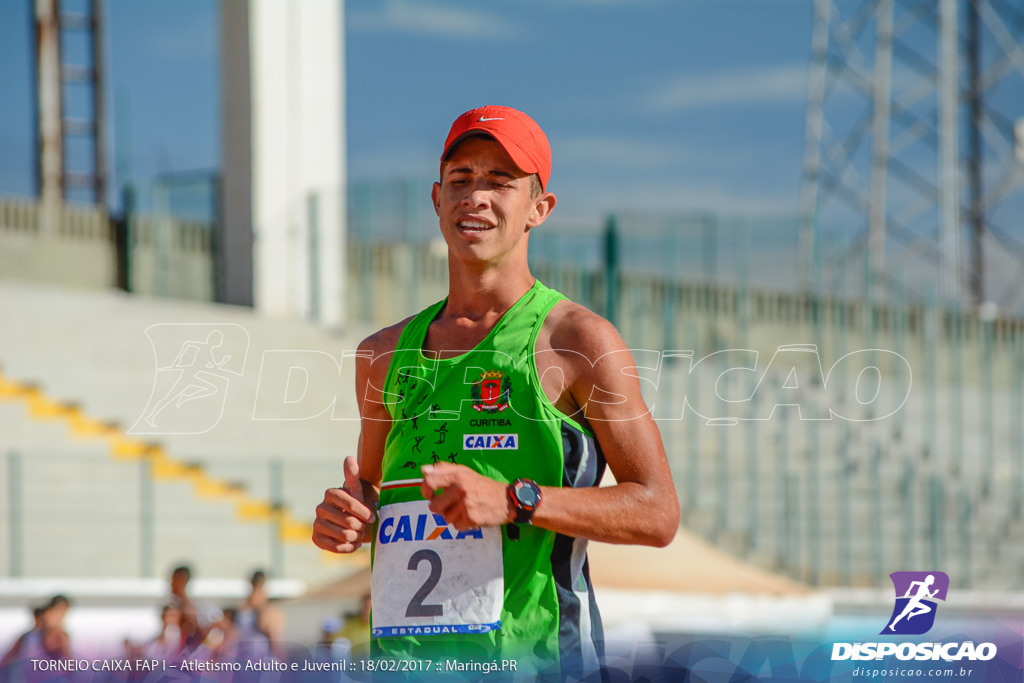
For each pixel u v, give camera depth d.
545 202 6.26
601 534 5.63
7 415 38.62
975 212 71.44
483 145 6.04
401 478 6.03
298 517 38.66
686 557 25.33
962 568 43.06
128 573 34.84
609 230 43.53
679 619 21.52
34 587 31.44
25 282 50.53
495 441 5.87
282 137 50.44
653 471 5.81
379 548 6.03
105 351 42.50
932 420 46.19
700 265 43.69
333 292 47.97
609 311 42.97
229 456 39.19
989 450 47.16
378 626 5.91
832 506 42.03
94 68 70.88
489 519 5.48
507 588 5.82
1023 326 49.62
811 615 23.92
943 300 47.81
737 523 40.91
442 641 5.77
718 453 41.28
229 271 49.84
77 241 52.03
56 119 69.44
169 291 51.47
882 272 46.09
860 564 41.47
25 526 34.66
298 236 48.62
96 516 35.59
